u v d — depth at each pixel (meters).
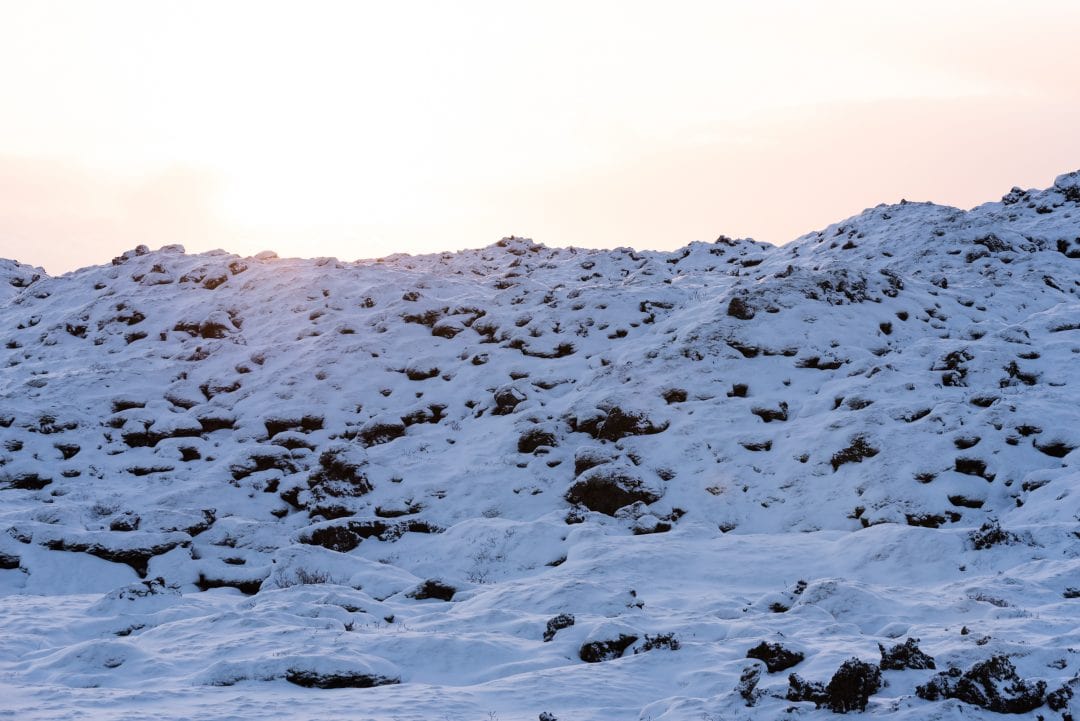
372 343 56.50
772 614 23.72
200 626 23.44
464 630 23.28
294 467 45.22
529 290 63.31
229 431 50.25
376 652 20.77
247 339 61.75
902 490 35.00
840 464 37.94
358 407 51.00
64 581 33.81
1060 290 58.47
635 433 42.88
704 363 47.19
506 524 36.16
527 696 17.80
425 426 48.62
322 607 24.66
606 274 75.62
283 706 17.08
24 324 73.44
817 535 33.09
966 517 33.53
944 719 14.62
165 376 57.16
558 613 24.31
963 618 21.61
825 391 43.91
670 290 60.25
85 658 20.42
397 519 38.00
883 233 73.31
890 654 17.20
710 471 39.62
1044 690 14.95
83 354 63.44
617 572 29.75
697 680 18.22
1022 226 73.88
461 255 89.06
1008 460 35.59
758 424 42.50
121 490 44.00
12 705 17.00
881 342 48.41
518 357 53.53
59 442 48.38
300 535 37.44
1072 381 41.91
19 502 42.94
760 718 15.55
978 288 57.12
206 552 36.19
